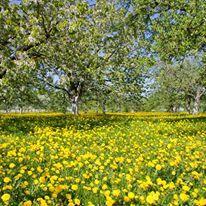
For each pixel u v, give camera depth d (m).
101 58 33.69
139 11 19.95
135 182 7.32
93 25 30.55
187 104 61.19
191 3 17.83
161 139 13.48
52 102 35.88
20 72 17.98
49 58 20.27
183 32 18.00
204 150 11.02
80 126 17.77
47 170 7.60
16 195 6.06
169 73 52.25
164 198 6.14
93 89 37.16
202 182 7.23
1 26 17.58
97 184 6.91
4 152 9.68
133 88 37.31
